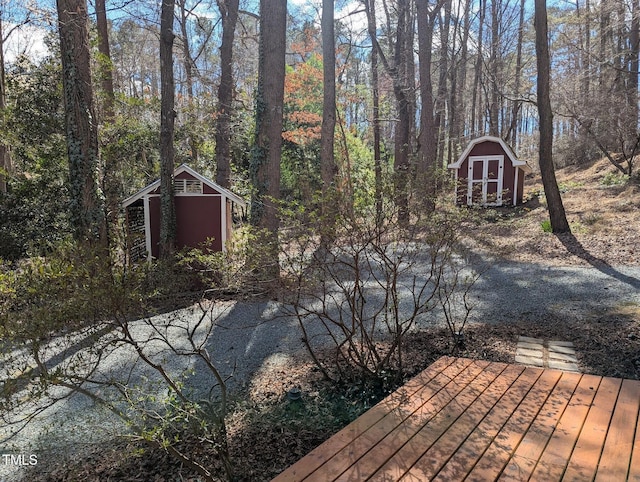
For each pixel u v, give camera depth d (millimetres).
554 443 2135
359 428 2369
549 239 9148
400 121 13914
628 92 14703
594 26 18672
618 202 11258
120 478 2746
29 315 2180
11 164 11273
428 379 3062
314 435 2998
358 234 3420
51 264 2322
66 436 3256
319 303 6254
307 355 4457
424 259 8078
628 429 2250
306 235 3396
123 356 4730
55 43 10180
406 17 15516
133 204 8266
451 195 4020
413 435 2270
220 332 5340
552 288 6098
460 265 7621
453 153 23953
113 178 10203
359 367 3961
